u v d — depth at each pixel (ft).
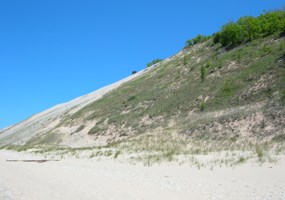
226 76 135.44
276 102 97.71
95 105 191.42
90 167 62.90
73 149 110.42
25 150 123.95
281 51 129.59
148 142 101.86
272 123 88.69
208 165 54.70
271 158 55.11
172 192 37.14
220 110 110.83
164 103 141.69
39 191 39.01
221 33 192.34
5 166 66.08
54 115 249.34
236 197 33.65
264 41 155.94
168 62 234.99
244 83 120.57
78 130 159.74
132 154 78.69
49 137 168.66
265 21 172.76
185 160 62.08
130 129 132.36
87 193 37.37
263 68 123.44
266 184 38.45
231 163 54.49
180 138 101.14
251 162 53.67
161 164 60.03
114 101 181.98
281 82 107.45
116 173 53.31
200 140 94.99
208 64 159.94
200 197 34.22
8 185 43.16
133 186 41.24
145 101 156.25
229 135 92.17
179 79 166.40
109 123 147.54
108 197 35.12
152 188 39.73
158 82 182.50
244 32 175.32
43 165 68.23
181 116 123.13
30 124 265.13
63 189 40.04
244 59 143.95
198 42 250.98
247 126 92.63
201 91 134.10
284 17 164.86
